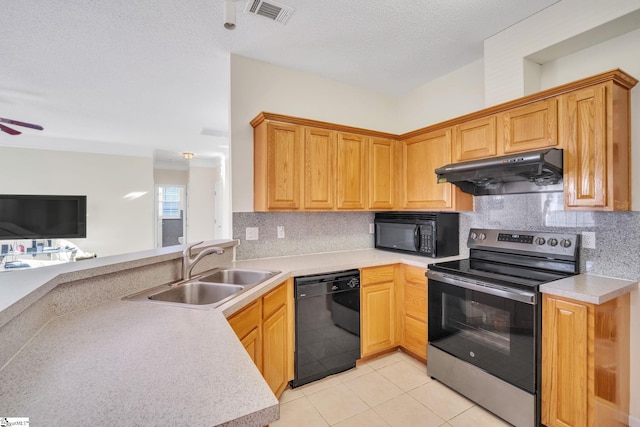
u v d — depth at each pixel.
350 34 2.26
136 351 0.92
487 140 2.22
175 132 4.80
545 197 2.15
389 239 3.01
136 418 0.62
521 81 2.12
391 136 2.90
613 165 1.62
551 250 2.04
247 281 2.15
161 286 1.71
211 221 7.34
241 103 2.54
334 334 2.31
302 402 2.01
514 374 1.75
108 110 3.78
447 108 2.95
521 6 1.97
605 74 1.61
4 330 0.87
